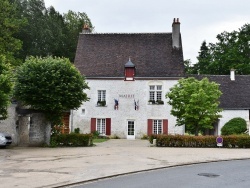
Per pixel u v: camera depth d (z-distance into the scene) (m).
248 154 24.53
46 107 28.47
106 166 18.17
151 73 41.22
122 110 40.97
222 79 43.22
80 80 29.36
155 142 30.55
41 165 18.33
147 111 40.72
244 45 60.41
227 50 60.88
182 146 30.05
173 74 40.97
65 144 30.17
